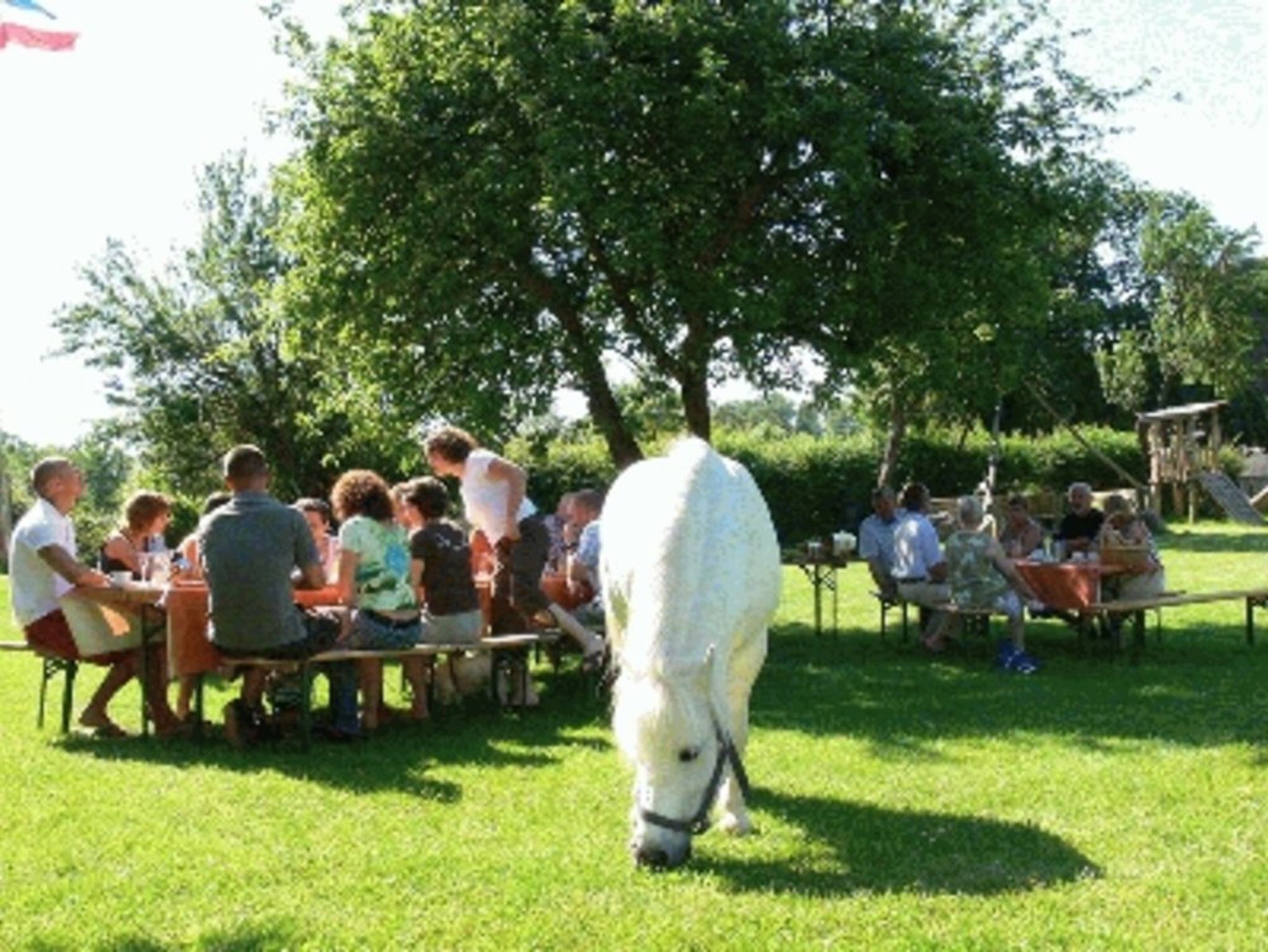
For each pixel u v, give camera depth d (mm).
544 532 9766
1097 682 10648
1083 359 51938
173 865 5734
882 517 13836
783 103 13992
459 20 15141
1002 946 4660
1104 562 12367
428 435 16422
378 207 15133
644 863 5055
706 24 14609
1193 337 47656
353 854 5879
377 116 14781
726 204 15516
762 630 6258
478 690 10414
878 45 15430
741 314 14539
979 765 7629
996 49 17078
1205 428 51562
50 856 5859
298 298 15984
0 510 32750
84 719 8820
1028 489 37688
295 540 8156
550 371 15938
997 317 16797
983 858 5758
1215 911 5000
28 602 8711
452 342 15102
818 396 17359
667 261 14508
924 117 14984
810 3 15945
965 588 11672
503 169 14281
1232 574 20750
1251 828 6160
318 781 7316
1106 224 19812
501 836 6172
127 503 10102
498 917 5027
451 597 9227
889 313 15758
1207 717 9031
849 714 9438
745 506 5953
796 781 7273
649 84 14227
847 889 5344
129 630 8828
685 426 16641
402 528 9000
